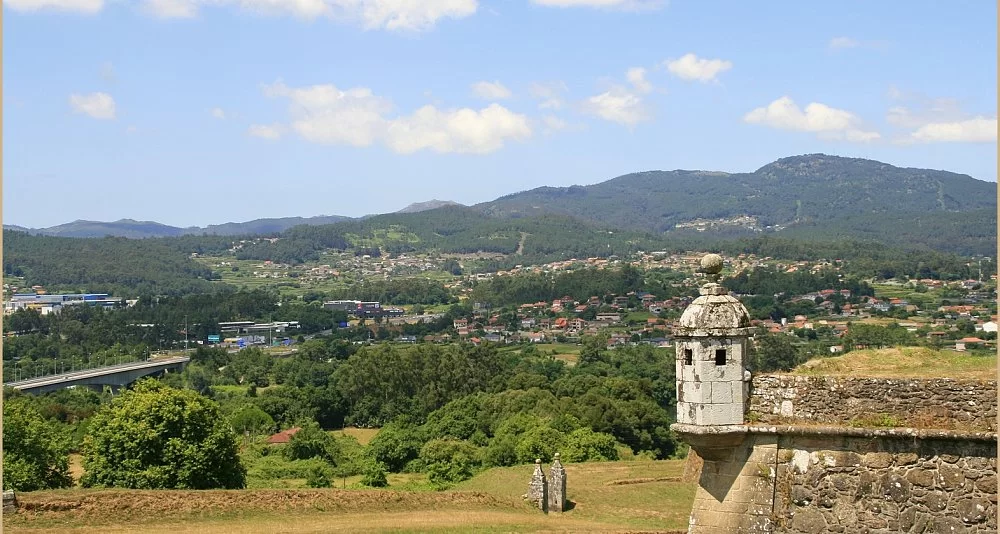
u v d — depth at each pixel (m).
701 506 15.91
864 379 15.33
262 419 116.88
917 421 14.77
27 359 171.62
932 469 14.45
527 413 100.06
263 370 175.50
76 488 49.31
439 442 90.94
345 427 131.50
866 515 14.73
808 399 15.60
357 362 146.12
